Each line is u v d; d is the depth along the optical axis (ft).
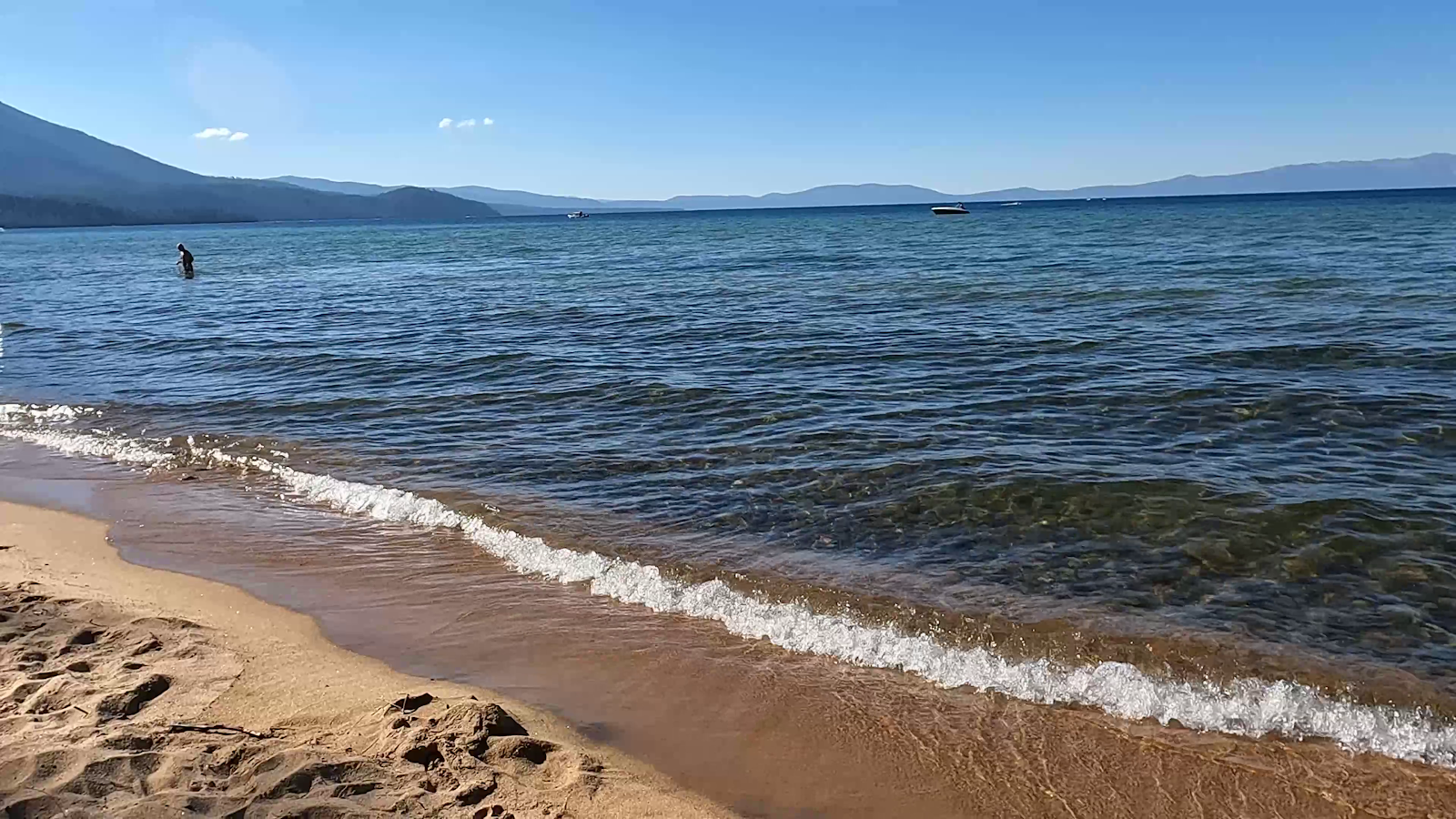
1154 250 129.29
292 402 46.37
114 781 12.62
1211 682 18.22
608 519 28.40
